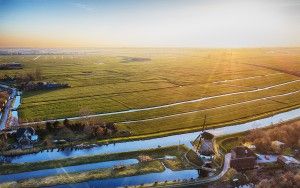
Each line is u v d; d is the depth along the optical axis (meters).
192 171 114.06
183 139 142.75
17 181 102.25
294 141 139.62
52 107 182.25
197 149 129.00
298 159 124.19
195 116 174.88
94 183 103.44
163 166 116.62
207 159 120.50
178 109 187.25
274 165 118.94
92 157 120.06
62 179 104.44
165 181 105.31
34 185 100.62
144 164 116.50
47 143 130.75
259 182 105.38
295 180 103.44
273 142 134.00
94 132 140.75
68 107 182.75
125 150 129.00
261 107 199.12
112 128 147.88
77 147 129.75
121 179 106.44
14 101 197.50
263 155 126.94
